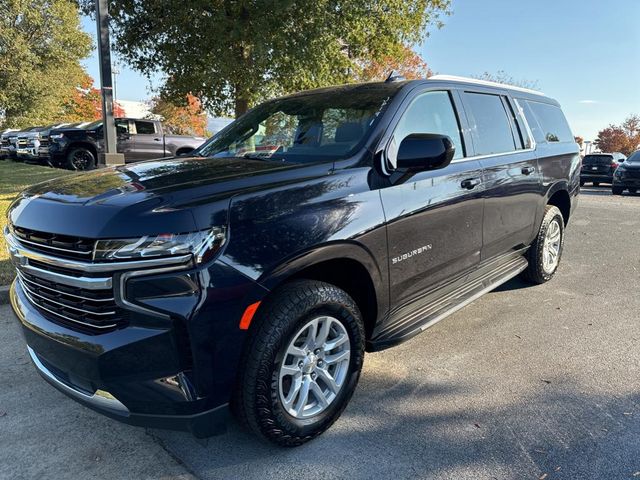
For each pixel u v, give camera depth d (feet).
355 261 9.00
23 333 8.49
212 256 7.10
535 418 9.57
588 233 28.17
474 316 14.93
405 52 49.62
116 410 7.39
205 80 36.60
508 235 14.33
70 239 7.30
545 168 16.08
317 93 12.65
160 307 6.91
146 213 7.04
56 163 51.31
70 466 8.13
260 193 7.89
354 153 9.63
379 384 10.86
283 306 7.87
